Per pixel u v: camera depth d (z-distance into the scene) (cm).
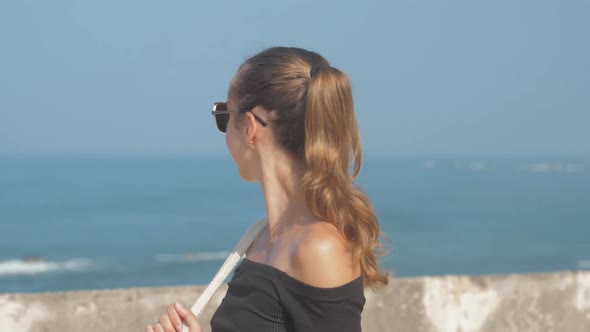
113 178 16225
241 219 7638
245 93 168
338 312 145
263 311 153
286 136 164
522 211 8512
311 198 153
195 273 4538
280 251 155
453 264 4906
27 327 350
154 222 7388
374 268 159
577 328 429
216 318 164
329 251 147
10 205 9300
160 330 166
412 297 404
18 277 4419
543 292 426
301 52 168
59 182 14300
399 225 6894
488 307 415
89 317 359
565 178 18162
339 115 157
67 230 6762
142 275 4478
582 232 6738
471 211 8338
